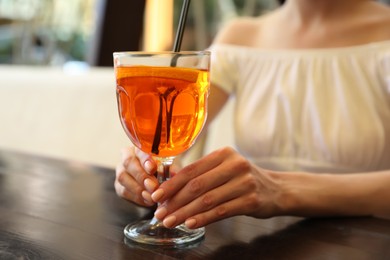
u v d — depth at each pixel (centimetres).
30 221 69
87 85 180
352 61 107
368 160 103
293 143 109
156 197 62
